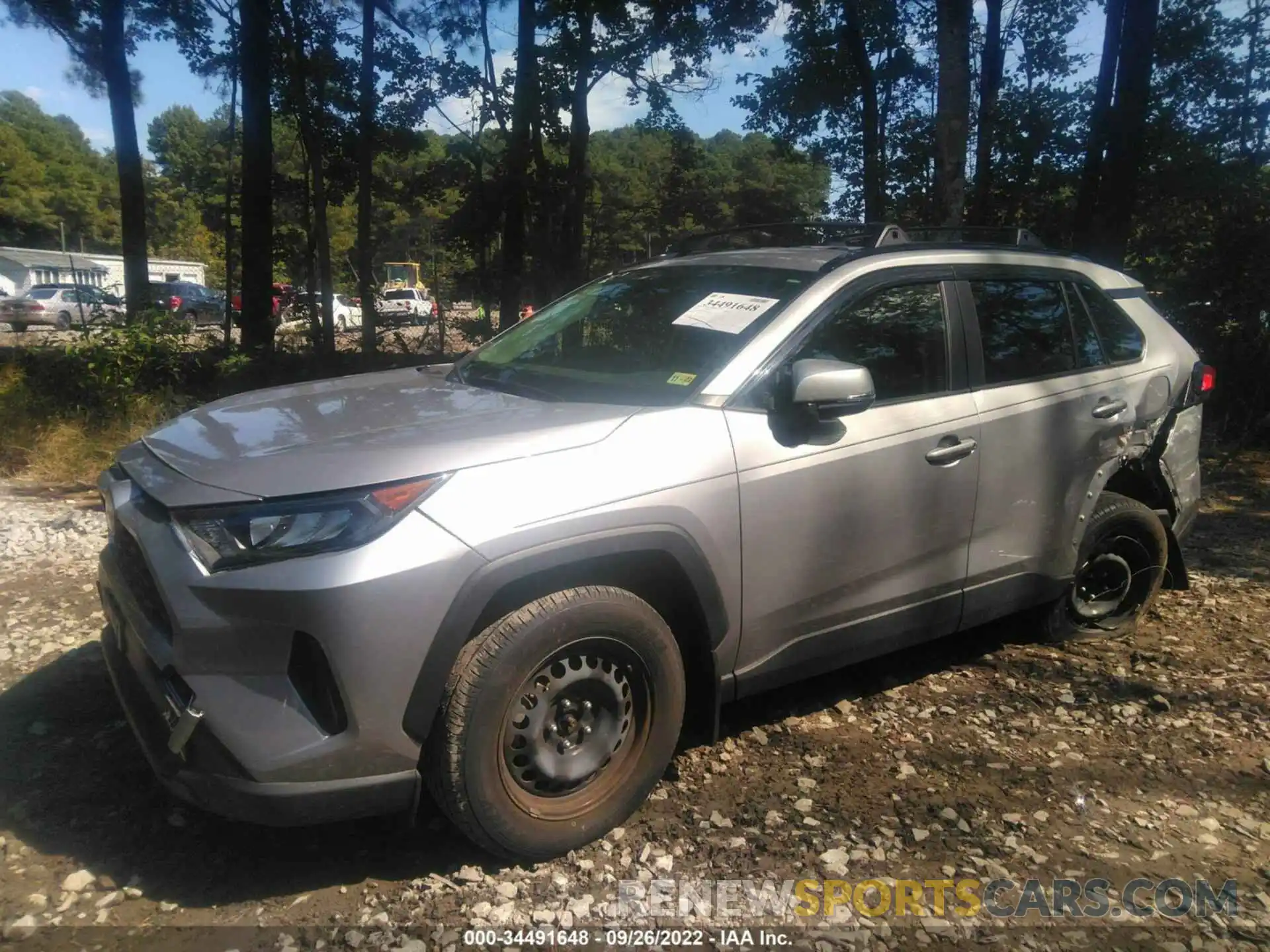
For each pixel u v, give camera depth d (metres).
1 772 3.25
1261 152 11.78
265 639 2.41
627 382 3.28
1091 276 4.43
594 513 2.71
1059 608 4.43
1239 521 6.99
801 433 3.18
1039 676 4.21
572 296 4.26
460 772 2.57
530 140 14.41
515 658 2.61
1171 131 11.90
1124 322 4.48
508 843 2.70
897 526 3.45
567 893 2.70
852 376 3.03
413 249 15.16
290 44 13.46
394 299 15.24
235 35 14.19
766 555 3.11
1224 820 3.14
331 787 2.45
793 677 3.36
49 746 3.44
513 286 13.93
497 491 2.61
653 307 3.70
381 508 2.48
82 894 2.64
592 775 2.87
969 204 14.55
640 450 2.87
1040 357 4.03
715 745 3.53
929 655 4.42
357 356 13.51
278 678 2.43
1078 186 13.56
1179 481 4.66
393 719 2.47
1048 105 13.82
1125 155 10.47
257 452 2.75
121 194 15.32
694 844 2.93
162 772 2.55
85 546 5.82
